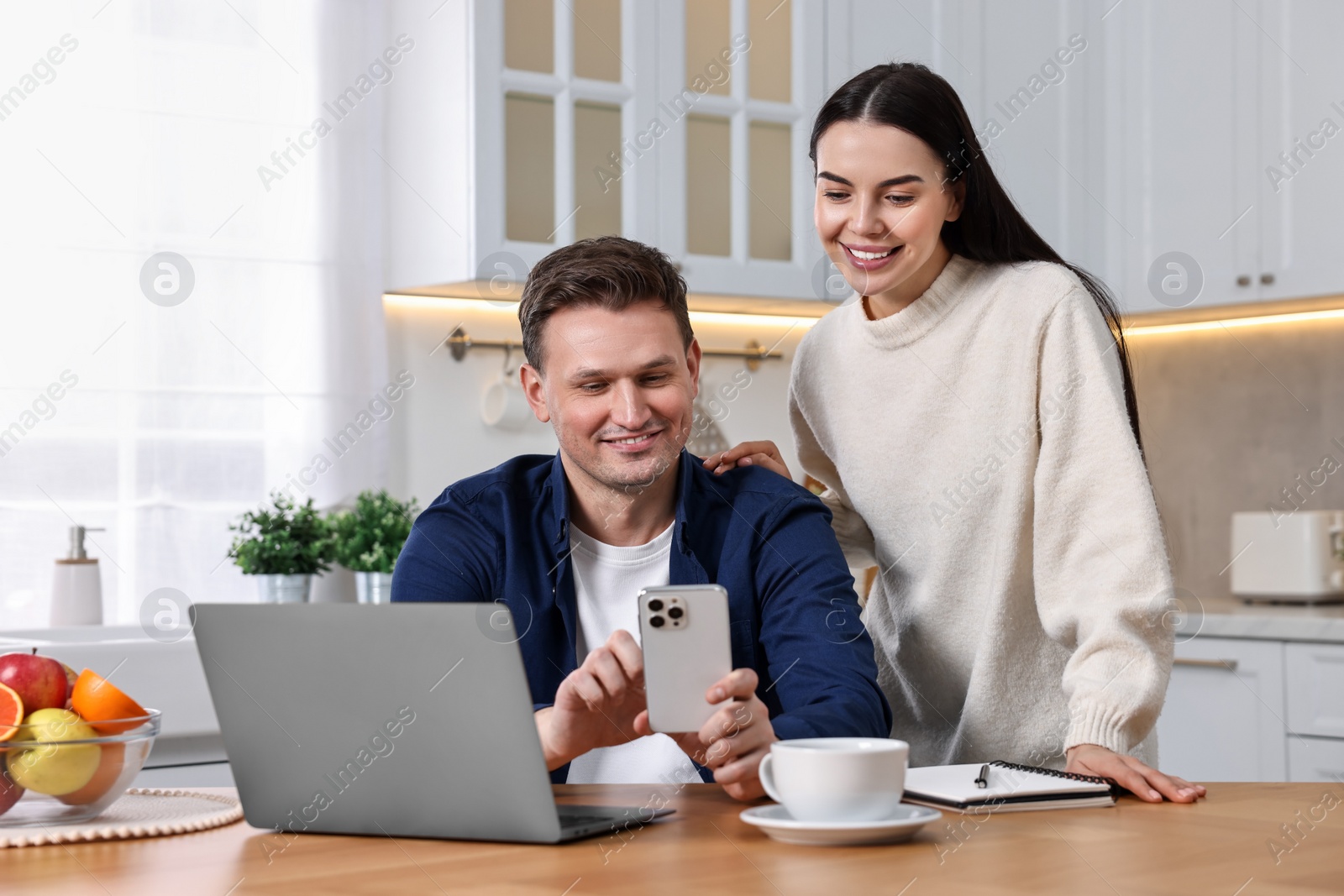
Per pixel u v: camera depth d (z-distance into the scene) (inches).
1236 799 40.1
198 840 35.3
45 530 94.6
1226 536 124.2
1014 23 111.4
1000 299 52.5
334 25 104.6
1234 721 101.7
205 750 78.7
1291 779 98.0
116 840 35.2
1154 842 33.1
